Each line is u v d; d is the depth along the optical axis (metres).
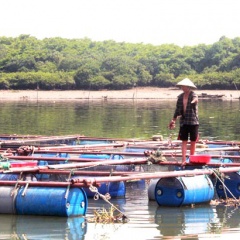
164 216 18.80
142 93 123.81
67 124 52.41
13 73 134.88
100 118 59.59
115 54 160.38
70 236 16.28
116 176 19.25
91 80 128.50
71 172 19.58
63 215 17.95
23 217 18.02
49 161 23.66
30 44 167.50
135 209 19.77
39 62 145.38
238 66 133.12
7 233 16.48
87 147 27.88
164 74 131.38
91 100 110.06
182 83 21.05
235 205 20.44
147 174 19.45
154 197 20.94
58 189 18.02
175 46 161.50
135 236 16.47
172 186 20.00
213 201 20.92
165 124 51.97
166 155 23.53
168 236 16.44
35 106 84.75
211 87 122.69
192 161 21.14
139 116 62.44
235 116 62.28
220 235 16.61
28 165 20.39
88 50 173.12
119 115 64.12
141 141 30.73
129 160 21.33
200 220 18.33
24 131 45.88
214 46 142.00
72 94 123.06
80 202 18.28
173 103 94.56
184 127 21.28
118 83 127.38
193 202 20.14
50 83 127.88
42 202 17.91
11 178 19.59
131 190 23.31
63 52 165.25
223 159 24.55
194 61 141.62
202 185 20.31
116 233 16.69
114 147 28.12
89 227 17.20
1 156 22.38
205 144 29.38
